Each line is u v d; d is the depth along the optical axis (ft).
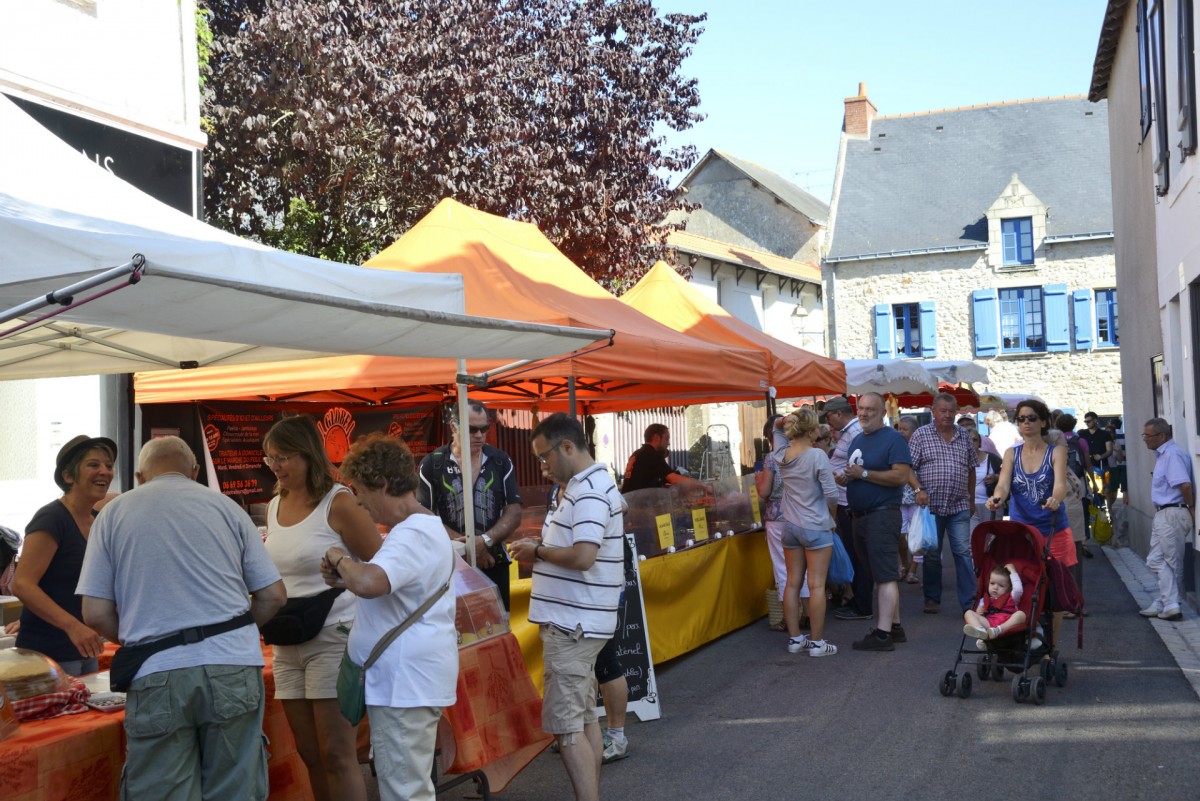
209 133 43.37
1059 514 26.78
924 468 31.14
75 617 15.74
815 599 27.99
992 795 17.16
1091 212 113.70
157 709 11.93
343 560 12.76
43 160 16.66
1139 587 38.01
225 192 46.01
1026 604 23.00
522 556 16.37
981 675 24.43
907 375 50.62
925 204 120.67
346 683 13.21
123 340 18.19
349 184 47.50
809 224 125.39
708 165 130.82
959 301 115.44
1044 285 112.88
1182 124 33.24
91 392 31.78
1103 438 62.69
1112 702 22.53
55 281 11.16
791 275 109.09
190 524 12.53
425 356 16.85
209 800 12.35
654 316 37.63
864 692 24.12
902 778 18.15
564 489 17.02
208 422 29.04
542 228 50.85
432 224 27.32
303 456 14.73
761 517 35.06
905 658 27.43
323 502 14.73
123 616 12.26
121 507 12.53
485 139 46.91
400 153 44.78
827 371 38.06
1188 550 34.37
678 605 28.19
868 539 28.48
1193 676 24.43
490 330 15.94
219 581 12.56
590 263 53.78
